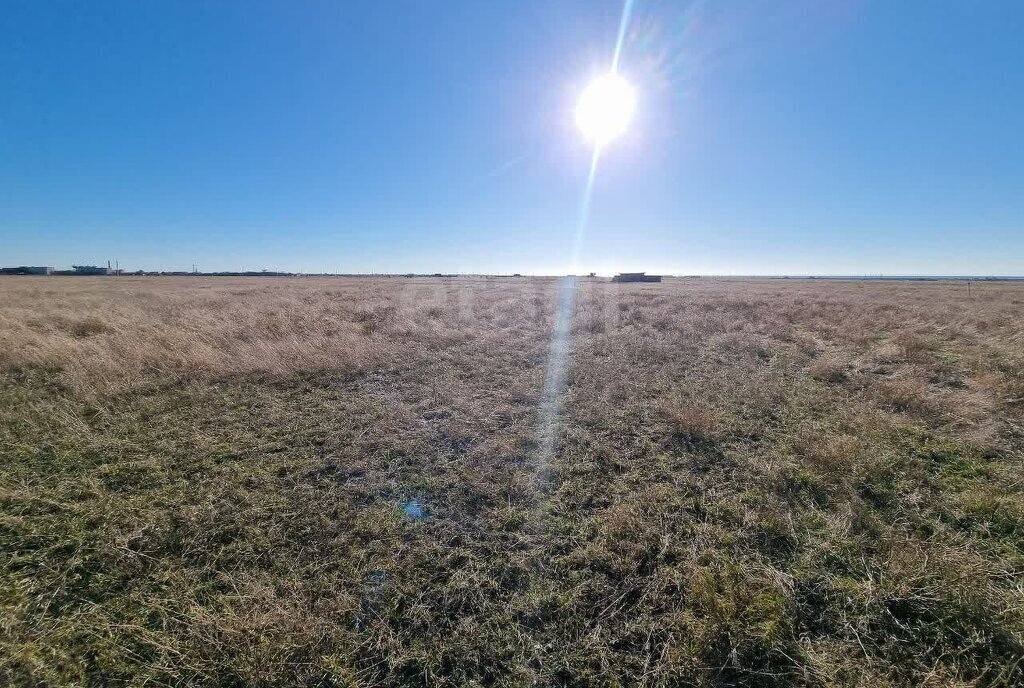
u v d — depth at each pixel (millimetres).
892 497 3814
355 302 21078
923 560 2906
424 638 2527
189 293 27891
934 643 2416
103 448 4871
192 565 3096
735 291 33281
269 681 2277
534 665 2381
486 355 9828
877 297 24859
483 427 5688
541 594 2836
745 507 3744
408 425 5758
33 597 2773
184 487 4125
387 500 3967
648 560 3125
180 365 8133
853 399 6516
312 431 5496
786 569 2986
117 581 2926
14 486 4027
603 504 3920
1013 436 5004
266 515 3684
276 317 14406
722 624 2525
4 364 7836
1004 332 10820
